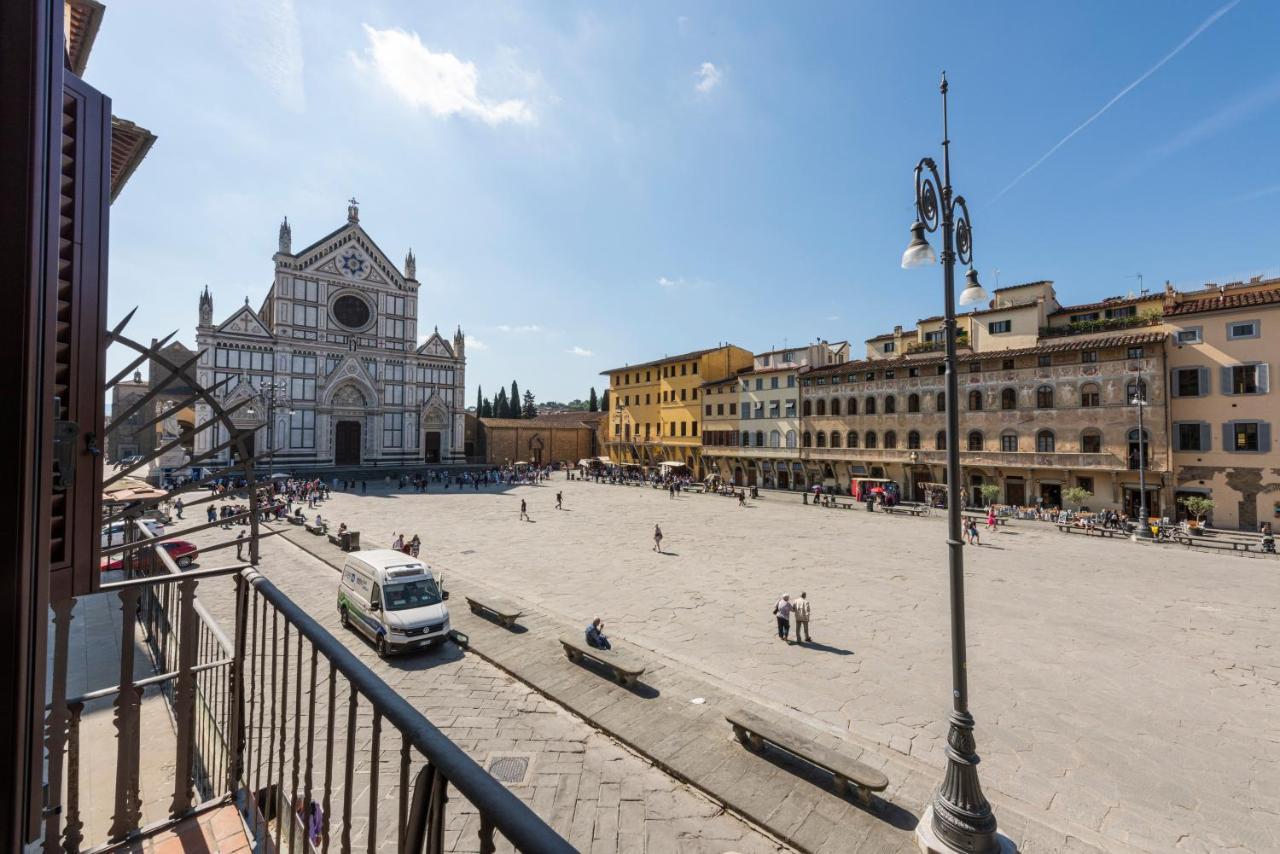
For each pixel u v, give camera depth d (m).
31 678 1.49
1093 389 37.22
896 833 8.17
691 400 67.06
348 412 64.75
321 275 63.03
